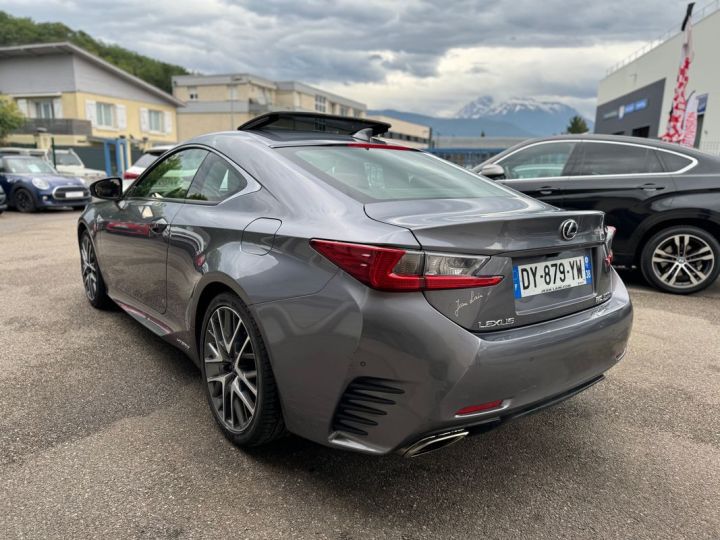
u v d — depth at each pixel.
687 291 5.23
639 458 2.44
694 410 2.90
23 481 2.14
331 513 2.01
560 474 2.30
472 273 1.84
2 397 2.85
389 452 1.86
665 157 5.22
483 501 2.11
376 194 2.26
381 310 1.77
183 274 2.70
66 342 3.68
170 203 3.00
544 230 2.04
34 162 13.90
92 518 1.94
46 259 6.64
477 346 1.81
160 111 37.28
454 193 2.49
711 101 24.59
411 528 1.94
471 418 1.84
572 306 2.19
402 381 1.78
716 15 24.16
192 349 2.73
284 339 2.00
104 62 31.56
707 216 4.98
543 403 2.04
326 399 1.93
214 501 2.05
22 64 31.33
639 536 1.93
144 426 2.59
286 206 2.23
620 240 5.36
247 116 50.09
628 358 3.64
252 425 2.24
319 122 3.11
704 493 2.19
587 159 5.49
